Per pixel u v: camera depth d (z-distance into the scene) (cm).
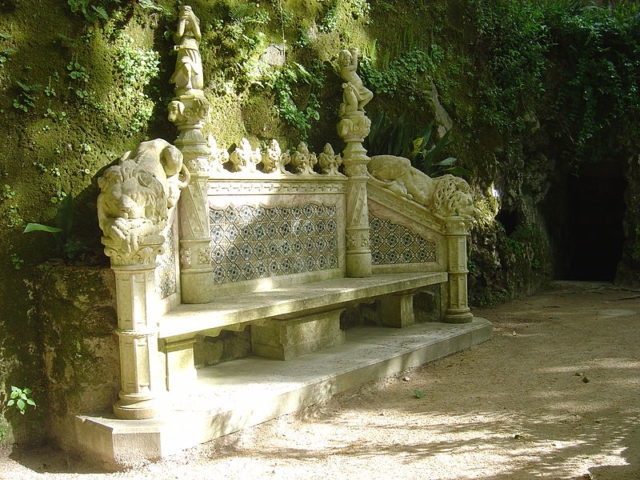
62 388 416
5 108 442
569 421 424
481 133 880
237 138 593
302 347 544
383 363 525
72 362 407
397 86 777
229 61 590
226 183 519
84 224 470
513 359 591
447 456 374
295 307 498
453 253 673
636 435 392
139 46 514
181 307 463
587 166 1068
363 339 605
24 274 435
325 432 427
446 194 667
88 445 386
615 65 995
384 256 666
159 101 521
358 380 500
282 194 571
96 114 486
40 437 430
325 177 609
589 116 989
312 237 604
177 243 473
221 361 525
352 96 638
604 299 895
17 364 427
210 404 404
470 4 878
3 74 443
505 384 516
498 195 918
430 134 786
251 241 544
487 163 883
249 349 550
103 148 487
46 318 427
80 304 403
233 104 593
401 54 792
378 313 668
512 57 920
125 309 383
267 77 616
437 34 844
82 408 402
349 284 584
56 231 433
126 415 382
